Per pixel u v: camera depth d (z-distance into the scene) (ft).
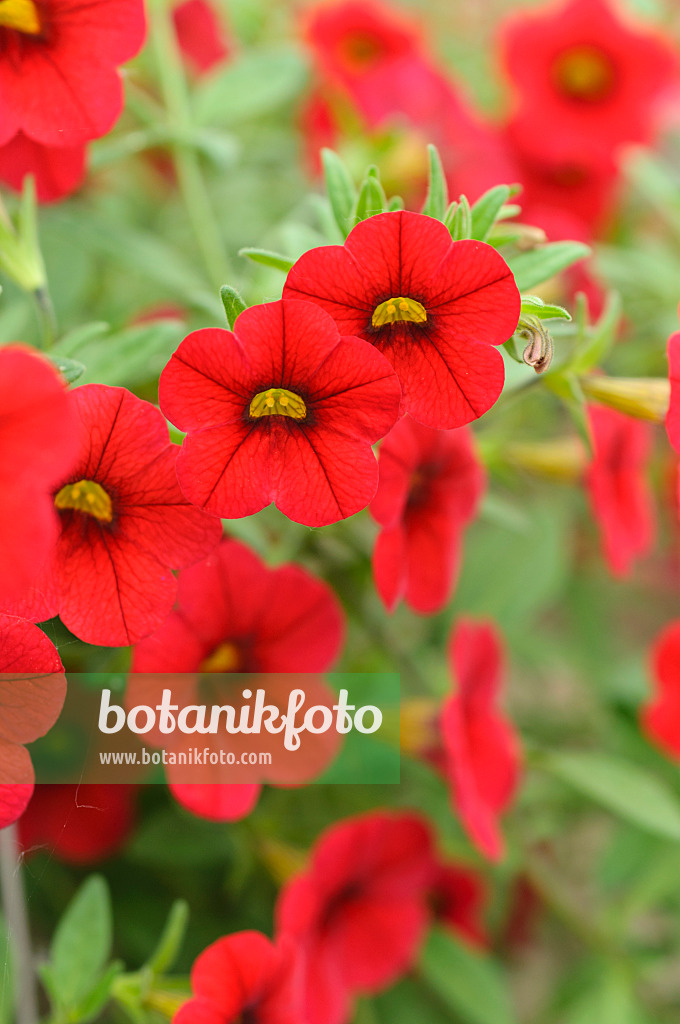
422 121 1.76
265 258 0.93
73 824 1.29
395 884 1.30
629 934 1.84
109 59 0.96
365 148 1.53
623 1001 1.64
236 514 0.89
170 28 1.59
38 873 1.24
